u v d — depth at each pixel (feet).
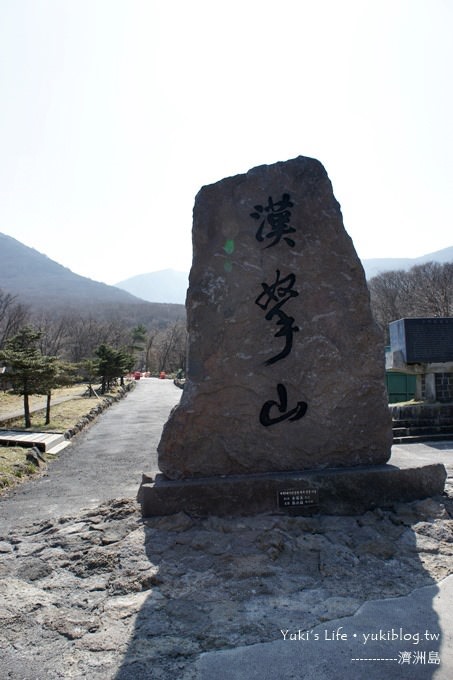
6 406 64.08
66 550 15.44
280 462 17.94
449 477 22.48
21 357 43.16
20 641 10.81
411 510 16.81
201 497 16.70
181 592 12.49
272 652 10.11
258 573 13.19
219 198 19.07
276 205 19.10
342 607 11.69
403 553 14.34
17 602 12.46
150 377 195.21
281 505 16.76
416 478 17.66
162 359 223.51
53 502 22.98
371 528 15.90
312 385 18.33
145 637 10.73
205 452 17.85
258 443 17.95
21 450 32.63
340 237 19.15
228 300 18.42
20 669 9.84
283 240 18.89
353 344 18.72
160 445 17.93
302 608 11.69
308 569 13.53
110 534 16.06
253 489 16.78
